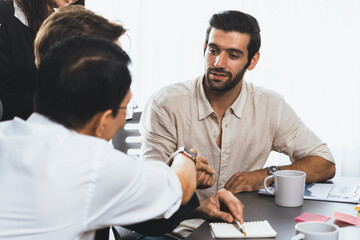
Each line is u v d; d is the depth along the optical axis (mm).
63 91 664
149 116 1483
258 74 2734
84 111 683
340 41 2588
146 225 983
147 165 741
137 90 2881
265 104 1496
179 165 859
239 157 1487
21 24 1256
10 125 731
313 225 756
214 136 1458
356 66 2568
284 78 2695
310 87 2658
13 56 1247
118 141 1621
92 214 666
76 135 681
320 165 1344
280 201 1067
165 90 1501
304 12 2635
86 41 693
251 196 1176
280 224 931
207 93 1439
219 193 1024
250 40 1328
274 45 2689
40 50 865
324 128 2650
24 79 1272
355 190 1178
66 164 641
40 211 619
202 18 2785
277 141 1525
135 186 695
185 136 1470
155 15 2840
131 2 2852
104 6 2871
